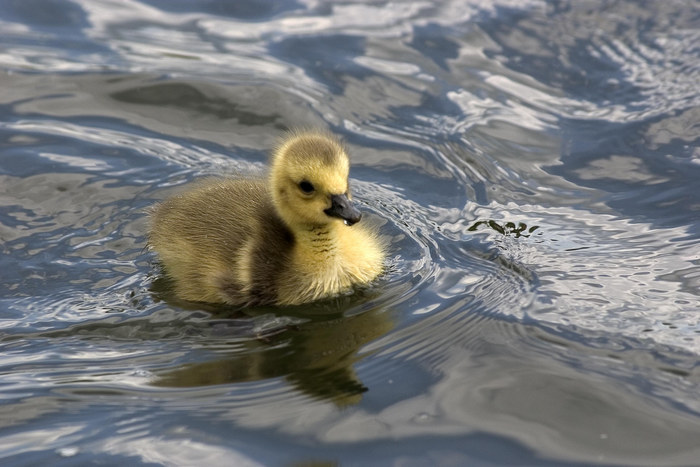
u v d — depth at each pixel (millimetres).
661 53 16750
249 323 10695
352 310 10922
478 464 7977
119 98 15633
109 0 18812
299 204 11562
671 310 10375
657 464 7918
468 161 14219
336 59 16828
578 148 14414
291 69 16531
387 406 8820
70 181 13641
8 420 8695
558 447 8172
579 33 17500
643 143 14406
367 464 7996
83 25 17875
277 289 11297
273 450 8188
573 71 16391
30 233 12531
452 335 10094
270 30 17891
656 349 9633
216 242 11695
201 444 8289
